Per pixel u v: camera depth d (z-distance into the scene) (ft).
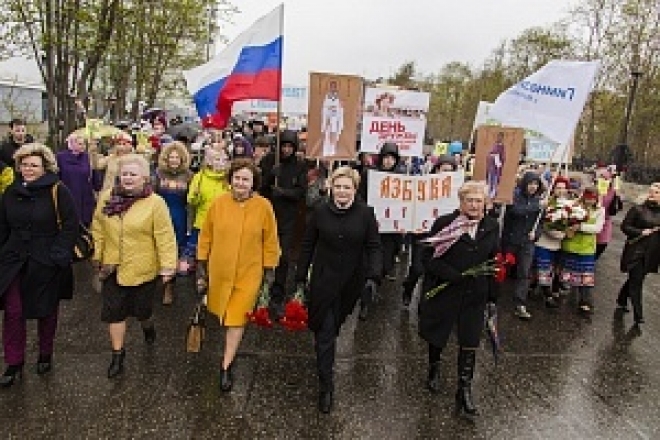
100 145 32.42
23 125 23.56
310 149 22.74
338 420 13.92
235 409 14.05
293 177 21.31
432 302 15.12
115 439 12.55
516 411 15.03
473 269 14.39
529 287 26.50
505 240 22.99
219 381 15.34
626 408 15.61
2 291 13.99
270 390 15.12
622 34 91.45
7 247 14.32
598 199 24.68
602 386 16.88
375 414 14.33
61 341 17.16
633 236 22.81
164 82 72.79
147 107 68.23
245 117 57.93
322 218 14.38
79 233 15.12
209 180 20.84
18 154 14.37
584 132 101.55
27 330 17.76
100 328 18.30
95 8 40.93
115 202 14.75
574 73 25.00
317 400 14.76
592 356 19.17
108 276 15.05
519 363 18.15
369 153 25.71
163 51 60.80
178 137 29.22
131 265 14.87
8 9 40.93
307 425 13.60
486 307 15.19
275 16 21.53
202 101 23.21
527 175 23.07
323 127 22.61
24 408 13.50
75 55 42.88
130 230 14.71
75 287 22.09
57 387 14.51
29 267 14.26
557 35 105.09
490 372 17.33
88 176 24.57
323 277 14.21
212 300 15.08
